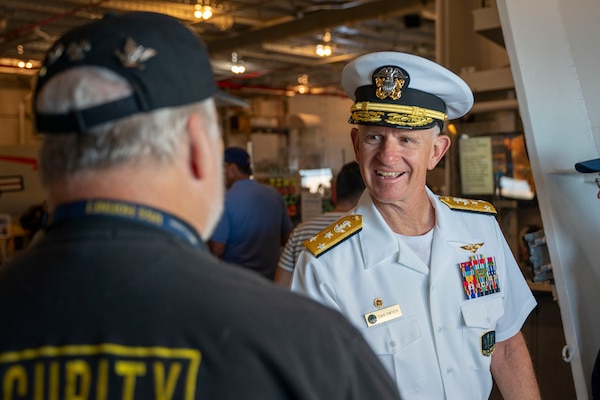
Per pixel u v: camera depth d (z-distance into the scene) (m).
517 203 3.87
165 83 0.77
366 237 1.68
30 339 0.74
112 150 0.75
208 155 0.83
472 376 1.68
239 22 9.98
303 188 9.56
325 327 0.78
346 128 16.52
